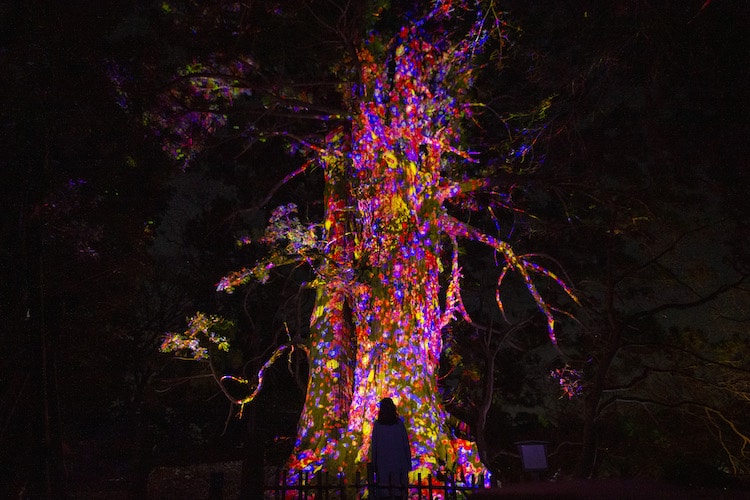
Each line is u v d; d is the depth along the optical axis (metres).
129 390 25.28
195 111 16.02
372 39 16.77
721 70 14.87
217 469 30.14
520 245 22.12
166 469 29.25
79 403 16.94
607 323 18.86
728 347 18.33
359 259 16.56
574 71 17.53
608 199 17.94
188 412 31.62
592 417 14.46
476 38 17.61
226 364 25.69
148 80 14.00
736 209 16.23
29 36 11.74
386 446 8.59
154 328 26.12
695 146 16.11
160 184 16.53
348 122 18.08
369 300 16.08
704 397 18.88
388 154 16.17
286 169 23.77
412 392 14.59
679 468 7.31
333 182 17.95
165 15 14.43
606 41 16.03
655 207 18.50
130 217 15.48
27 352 12.49
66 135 12.32
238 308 26.42
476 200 21.45
